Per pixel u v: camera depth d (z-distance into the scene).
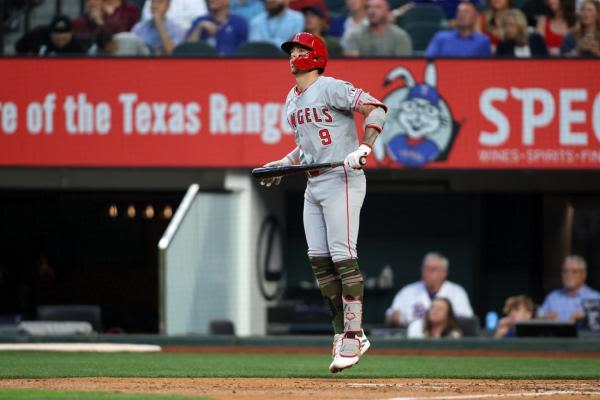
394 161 54.81
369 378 27.88
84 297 68.69
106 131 56.00
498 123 54.75
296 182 61.47
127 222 69.00
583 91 54.59
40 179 57.88
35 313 68.19
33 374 29.02
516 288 64.06
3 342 48.72
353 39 57.41
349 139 24.94
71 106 56.16
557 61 54.66
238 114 55.28
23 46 59.88
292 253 64.56
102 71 56.03
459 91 54.78
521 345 46.88
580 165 54.59
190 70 55.56
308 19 57.78
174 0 58.78
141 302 69.00
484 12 56.88
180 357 40.94
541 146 54.62
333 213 24.67
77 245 68.81
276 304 60.25
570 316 54.59
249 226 56.25
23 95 56.28
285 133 55.22
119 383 25.50
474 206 64.06
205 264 53.31
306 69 24.78
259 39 58.16
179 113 55.59
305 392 22.25
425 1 57.31
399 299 54.91
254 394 21.67
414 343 47.06
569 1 56.84
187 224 51.91
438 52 56.81
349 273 24.77
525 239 63.88
